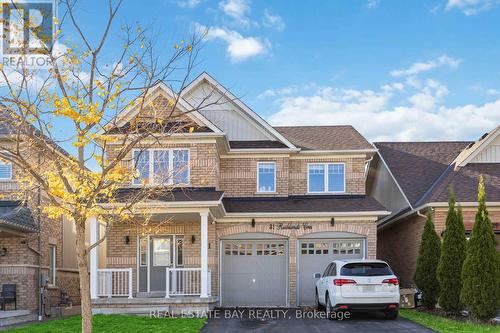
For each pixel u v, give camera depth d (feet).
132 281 71.05
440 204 71.72
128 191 65.05
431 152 91.25
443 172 84.58
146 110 60.80
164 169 64.44
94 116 34.37
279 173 79.15
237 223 75.20
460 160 80.79
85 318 35.19
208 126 70.49
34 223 69.62
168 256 73.15
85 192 35.45
